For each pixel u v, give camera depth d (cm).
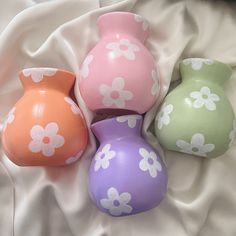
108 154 47
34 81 49
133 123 48
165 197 52
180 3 57
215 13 57
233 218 53
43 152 46
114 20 49
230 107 49
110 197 45
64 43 54
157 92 49
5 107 56
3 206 54
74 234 53
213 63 49
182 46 54
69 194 52
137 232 52
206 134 46
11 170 54
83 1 57
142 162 46
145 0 58
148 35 54
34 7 55
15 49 55
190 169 53
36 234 53
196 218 51
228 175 53
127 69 46
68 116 47
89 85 47
